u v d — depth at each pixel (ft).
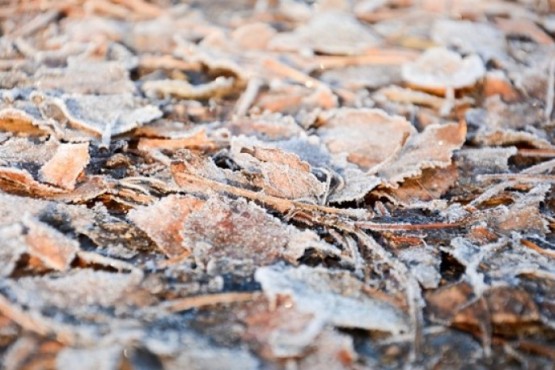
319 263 1.96
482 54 2.39
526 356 1.87
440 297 1.91
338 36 2.44
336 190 2.05
